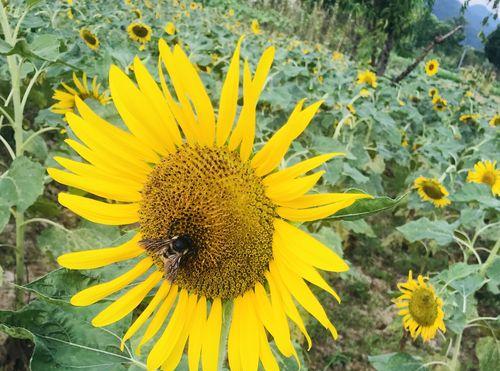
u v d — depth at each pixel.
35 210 0.70
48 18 1.81
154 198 0.28
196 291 0.28
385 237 1.33
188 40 1.83
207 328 0.28
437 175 1.35
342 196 0.25
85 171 0.27
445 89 2.98
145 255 0.30
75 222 0.93
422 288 0.73
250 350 0.27
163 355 0.27
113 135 0.28
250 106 0.27
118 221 0.28
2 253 0.80
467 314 0.73
